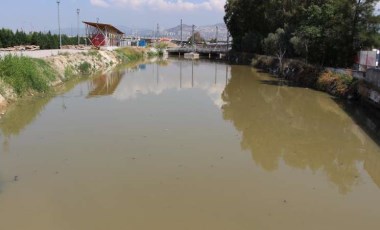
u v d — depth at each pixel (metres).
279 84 34.09
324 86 29.23
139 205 9.57
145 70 46.53
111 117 18.73
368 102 21.58
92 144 14.30
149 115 19.42
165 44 105.38
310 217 9.31
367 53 27.55
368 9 29.98
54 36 51.56
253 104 24.09
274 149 14.62
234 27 71.00
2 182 10.73
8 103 20.30
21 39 44.88
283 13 52.00
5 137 15.02
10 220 8.71
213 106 22.72
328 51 33.03
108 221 8.76
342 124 18.88
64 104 21.86
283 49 45.03
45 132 15.80
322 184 11.39
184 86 32.19
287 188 10.97
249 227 8.70
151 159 12.85
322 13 33.41
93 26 64.31
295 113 21.47
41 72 26.84
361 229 8.84
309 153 14.31
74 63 37.44
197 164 12.55
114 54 57.69
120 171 11.74
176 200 9.91
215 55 86.62
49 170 11.69
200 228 8.57
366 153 14.50
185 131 16.52
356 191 10.98
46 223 8.62
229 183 11.11
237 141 15.36
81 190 10.35
